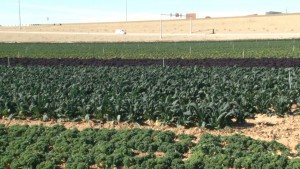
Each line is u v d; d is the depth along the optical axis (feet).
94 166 46.01
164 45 249.75
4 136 55.42
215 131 58.75
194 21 617.62
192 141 53.78
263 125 62.08
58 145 50.98
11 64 138.41
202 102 63.98
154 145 50.16
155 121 63.21
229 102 64.03
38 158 46.34
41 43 291.99
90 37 393.70
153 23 627.05
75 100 67.46
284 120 64.95
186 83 86.53
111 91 79.97
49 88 80.94
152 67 119.24
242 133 57.88
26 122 65.36
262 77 92.43
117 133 55.21
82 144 50.78
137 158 45.75
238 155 46.24
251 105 68.54
